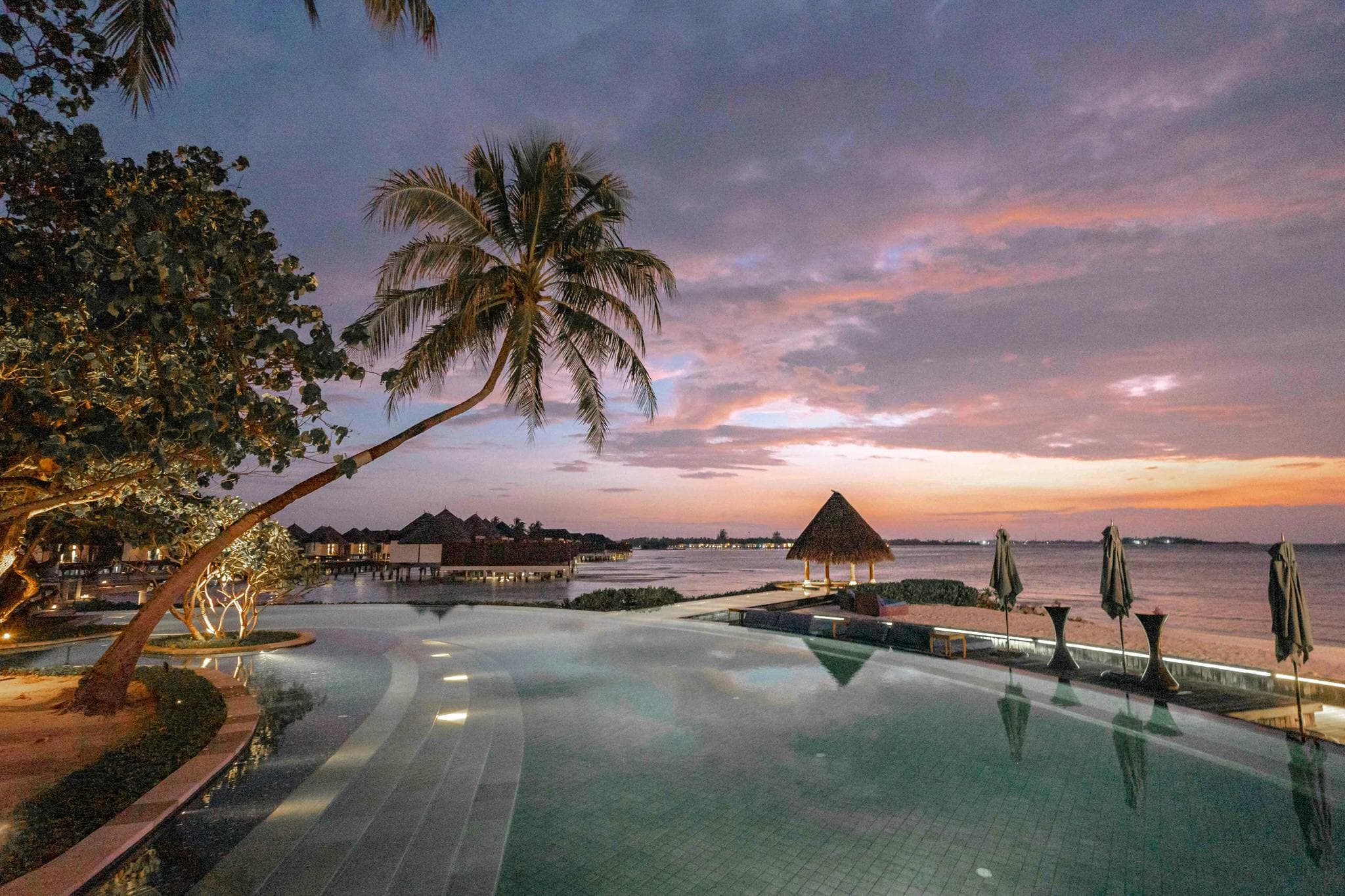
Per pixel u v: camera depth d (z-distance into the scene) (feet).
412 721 24.18
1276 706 26.23
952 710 26.45
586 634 49.65
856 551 82.07
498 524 522.06
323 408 20.56
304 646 44.55
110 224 16.66
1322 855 14.17
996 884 13.07
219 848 13.87
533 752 21.29
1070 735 23.06
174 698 27.48
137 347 18.48
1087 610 139.85
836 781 18.75
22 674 34.30
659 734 23.32
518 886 12.92
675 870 13.65
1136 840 14.97
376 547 323.37
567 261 44.60
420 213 38.63
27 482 20.30
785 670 35.01
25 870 12.55
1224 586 221.25
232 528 29.30
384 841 14.12
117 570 167.43
